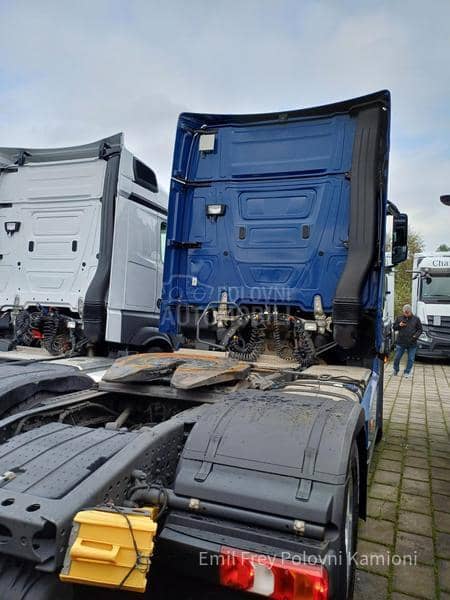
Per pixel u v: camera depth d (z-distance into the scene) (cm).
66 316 605
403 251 490
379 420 545
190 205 491
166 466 223
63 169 628
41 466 191
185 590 196
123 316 609
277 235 455
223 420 220
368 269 409
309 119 452
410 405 852
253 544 181
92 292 575
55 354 596
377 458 530
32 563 166
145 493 194
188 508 193
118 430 241
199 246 483
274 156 461
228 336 450
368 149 418
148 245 668
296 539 180
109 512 162
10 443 214
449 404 863
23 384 304
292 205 452
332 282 434
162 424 232
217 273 475
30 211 639
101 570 154
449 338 1516
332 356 456
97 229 605
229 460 200
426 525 372
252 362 437
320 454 195
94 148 626
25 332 615
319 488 185
